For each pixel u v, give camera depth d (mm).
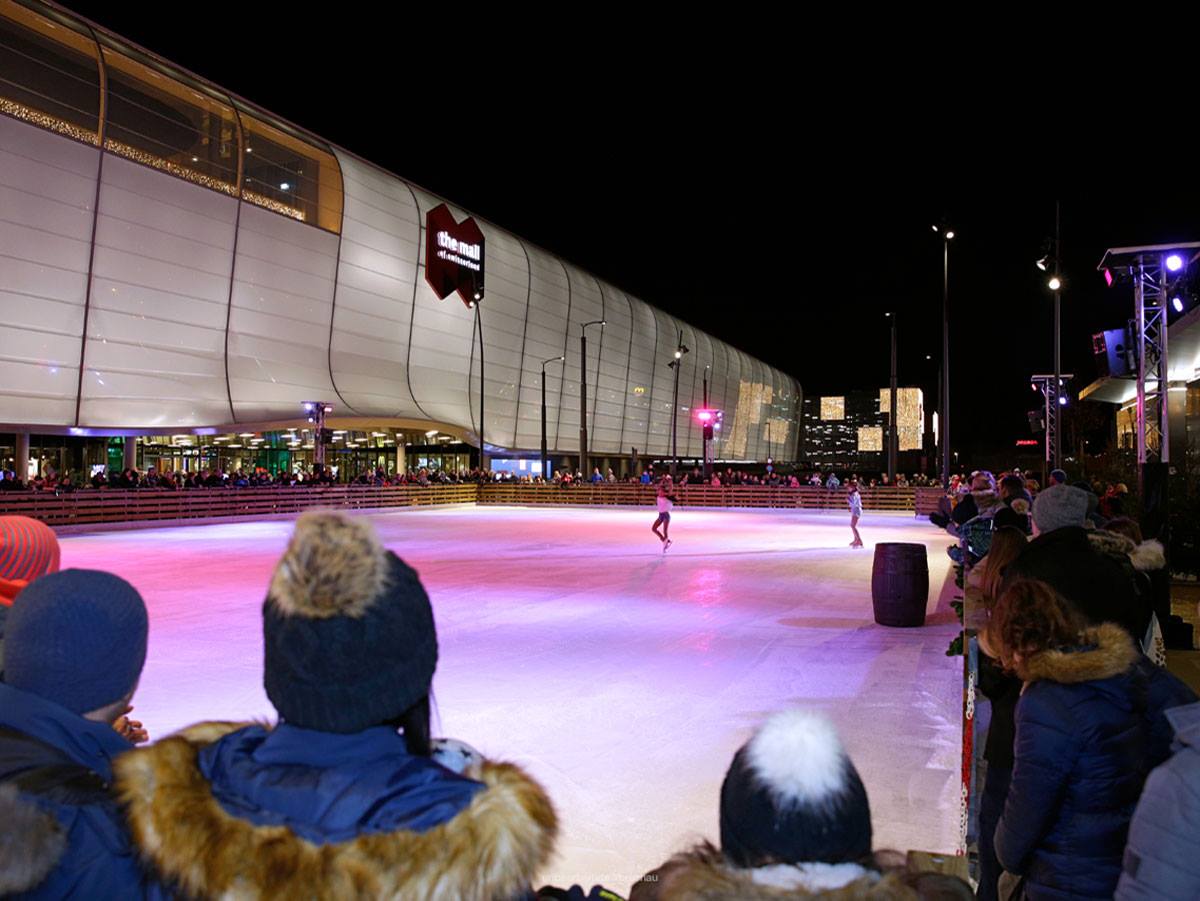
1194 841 1560
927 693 7598
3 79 32062
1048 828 2340
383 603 1378
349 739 1382
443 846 1207
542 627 10891
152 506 29609
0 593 2596
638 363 80125
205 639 9945
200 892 1216
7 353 32281
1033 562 3166
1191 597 12375
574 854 4324
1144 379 15414
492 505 50469
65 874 1331
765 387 112125
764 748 1378
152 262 37188
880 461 132625
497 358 60438
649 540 24828
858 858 1373
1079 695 2322
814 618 11656
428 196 54531
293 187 44375
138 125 36844
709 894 1298
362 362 48625
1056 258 26234
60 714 1560
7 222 32031
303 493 37031
